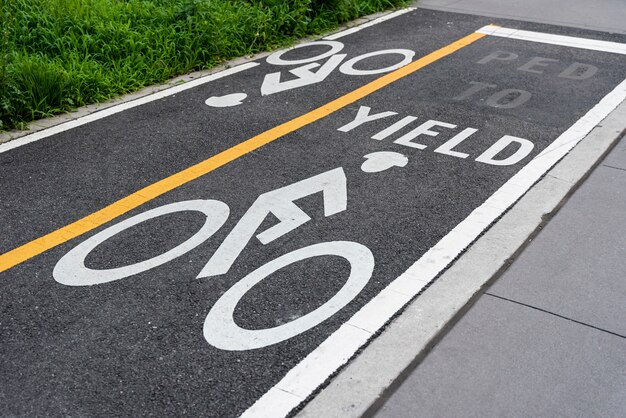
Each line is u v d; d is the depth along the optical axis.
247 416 3.64
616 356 4.02
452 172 6.06
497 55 8.88
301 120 7.12
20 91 7.17
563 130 6.81
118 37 8.58
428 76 8.22
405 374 3.91
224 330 4.26
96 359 4.04
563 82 8.01
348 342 4.14
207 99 7.69
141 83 7.98
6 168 6.25
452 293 4.54
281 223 5.35
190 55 8.55
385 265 4.84
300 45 9.43
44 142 6.73
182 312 4.41
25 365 4.00
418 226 5.29
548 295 4.53
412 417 3.63
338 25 10.18
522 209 5.49
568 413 3.63
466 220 5.36
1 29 8.36
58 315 4.40
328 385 3.84
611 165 6.15
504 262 4.84
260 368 3.96
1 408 3.71
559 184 5.84
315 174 6.07
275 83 8.12
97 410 3.69
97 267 4.87
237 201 5.67
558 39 9.44
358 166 6.18
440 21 10.27
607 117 7.07
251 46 9.13
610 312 4.37
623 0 11.24
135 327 4.29
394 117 7.16
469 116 7.15
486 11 10.70
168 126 7.04
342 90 7.87
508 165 6.17
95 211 5.56
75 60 8.05
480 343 4.12
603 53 8.91
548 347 4.09
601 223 5.30
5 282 4.71
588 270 4.77
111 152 6.52
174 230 5.29
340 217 5.41
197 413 3.66
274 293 4.58
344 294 4.56
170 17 9.09
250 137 6.77
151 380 3.88
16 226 5.36
